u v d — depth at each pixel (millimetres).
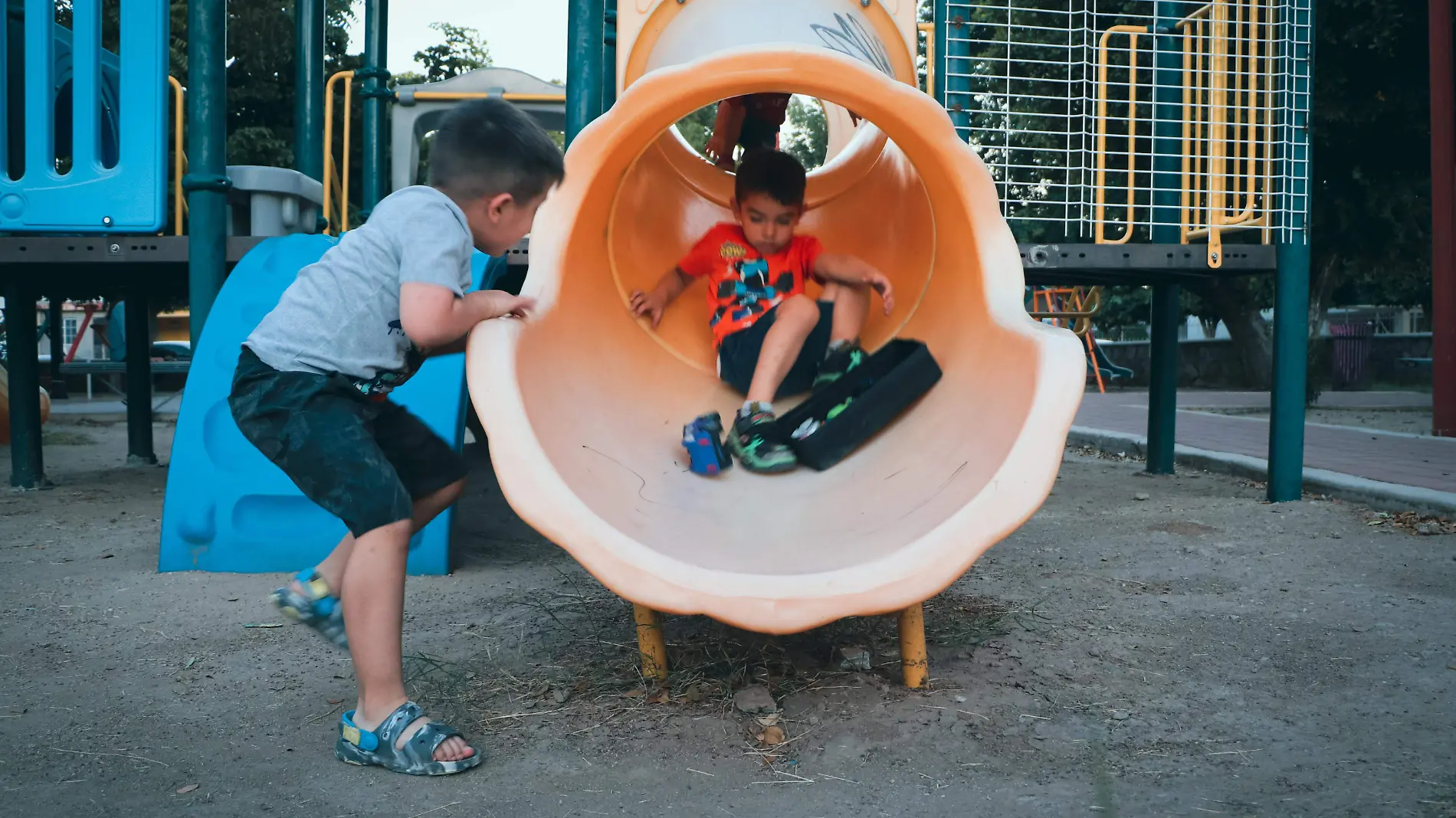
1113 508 4891
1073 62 4844
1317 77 11328
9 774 1904
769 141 3734
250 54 16266
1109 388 19297
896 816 1715
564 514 1929
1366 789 1792
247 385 2035
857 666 2416
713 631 2691
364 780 1884
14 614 3014
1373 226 12969
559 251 2586
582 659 2525
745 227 3018
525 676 2416
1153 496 5246
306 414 1974
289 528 3598
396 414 2277
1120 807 1731
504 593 3234
